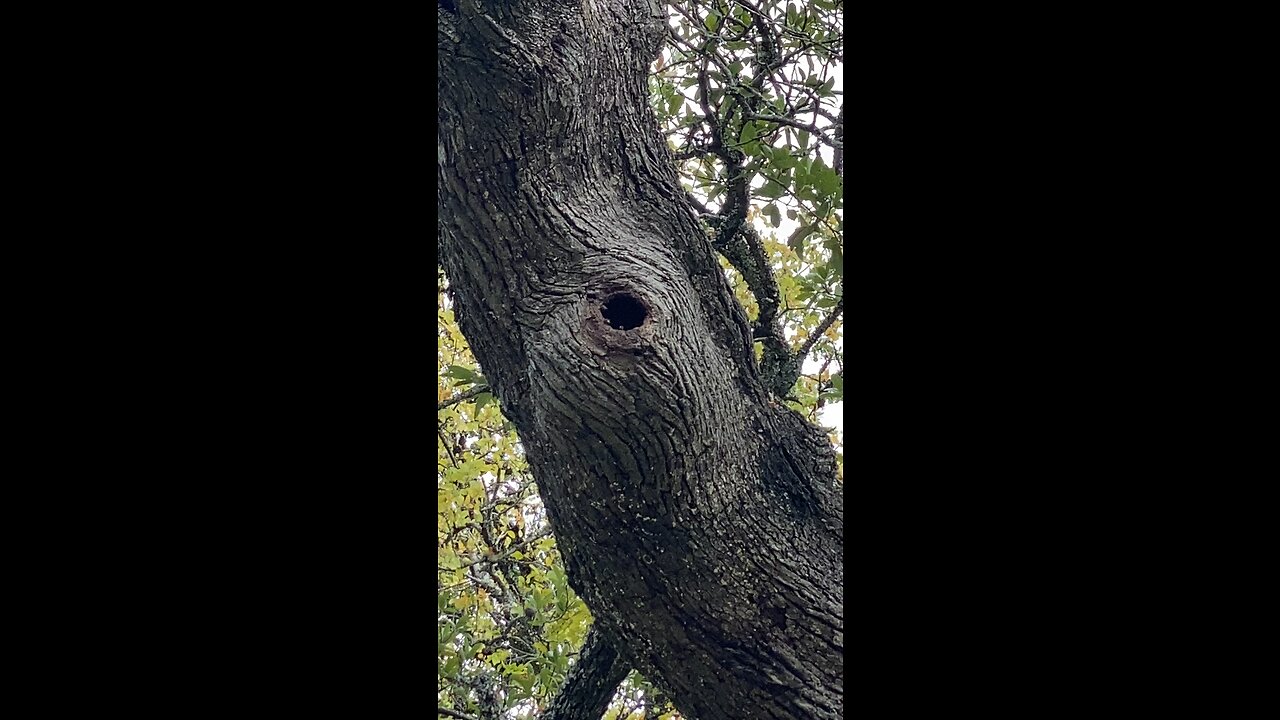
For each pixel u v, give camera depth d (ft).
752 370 4.51
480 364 4.35
